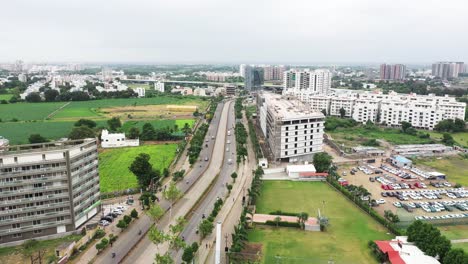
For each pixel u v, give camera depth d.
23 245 162.38
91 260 151.88
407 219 190.00
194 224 185.75
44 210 168.88
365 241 167.38
